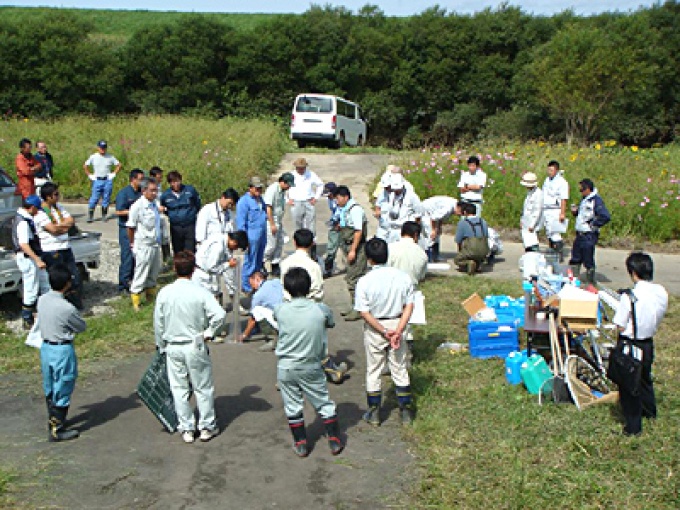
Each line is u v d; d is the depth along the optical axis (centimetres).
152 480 513
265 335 810
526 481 502
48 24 3397
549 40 3562
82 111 3356
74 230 980
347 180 1992
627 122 3281
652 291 561
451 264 1180
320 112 2638
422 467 532
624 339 568
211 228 912
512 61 3700
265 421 614
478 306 760
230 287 830
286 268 682
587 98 3019
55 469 526
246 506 480
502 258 1237
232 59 3603
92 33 4269
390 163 1897
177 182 1011
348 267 898
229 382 702
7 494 491
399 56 3719
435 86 3666
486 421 596
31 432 588
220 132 2311
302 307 538
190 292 556
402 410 598
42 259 823
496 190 1506
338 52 3678
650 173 1611
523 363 663
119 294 1014
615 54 2923
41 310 561
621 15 3612
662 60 3341
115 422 609
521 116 3384
